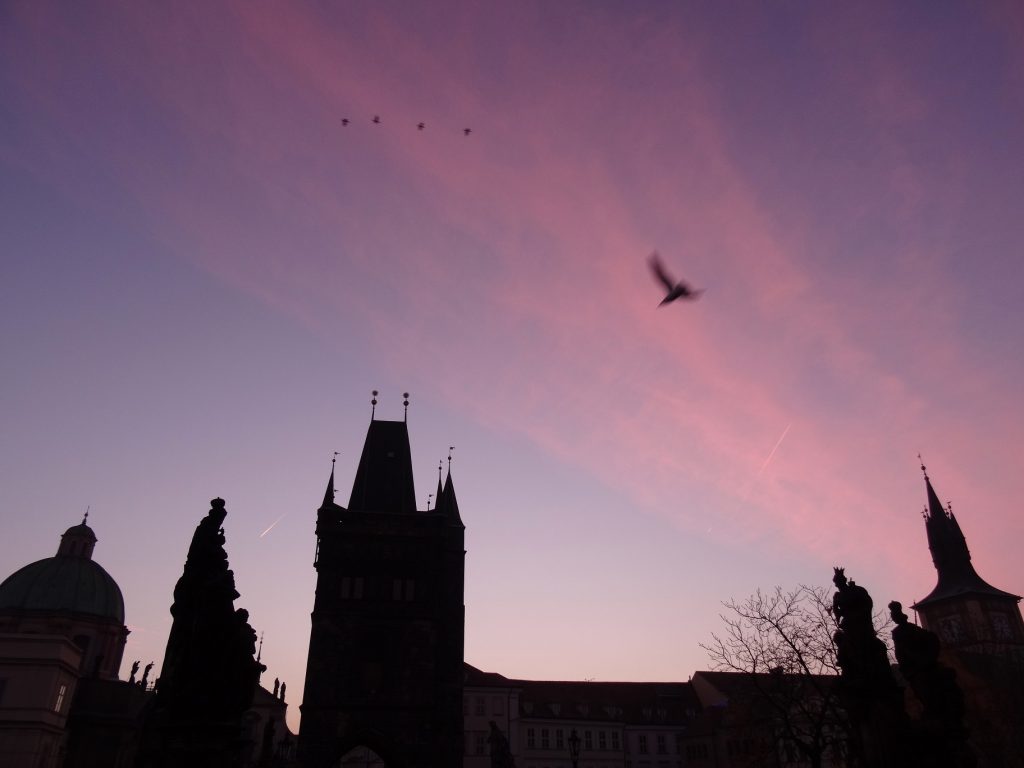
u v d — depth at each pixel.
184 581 15.81
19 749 71.44
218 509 16.73
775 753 50.09
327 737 55.66
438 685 61.06
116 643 104.94
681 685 117.12
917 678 16.42
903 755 14.66
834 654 46.81
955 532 117.25
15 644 74.88
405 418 77.12
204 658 14.62
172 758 13.89
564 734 105.31
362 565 63.09
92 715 83.88
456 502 71.06
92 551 110.19
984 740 53.22
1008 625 109.31
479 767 97.69
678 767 106.25
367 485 70.75
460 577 65.94
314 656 58.56
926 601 115.19
